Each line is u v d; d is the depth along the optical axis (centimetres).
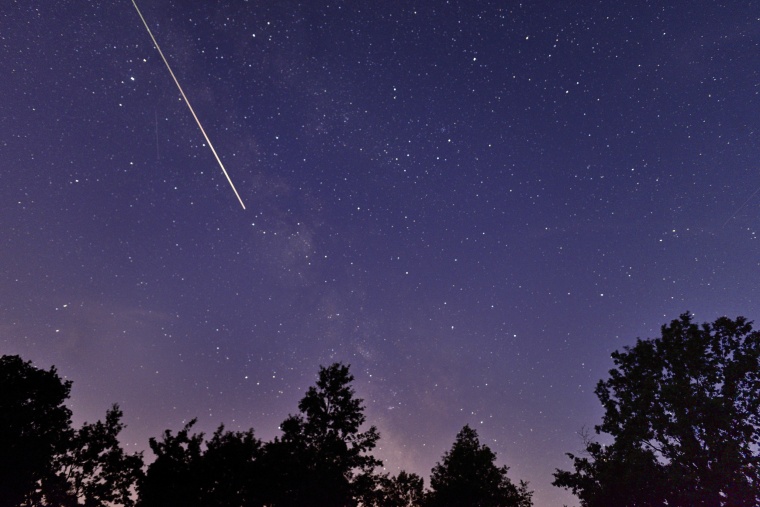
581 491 2044
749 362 1794
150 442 1930
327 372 2305
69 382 1991
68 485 1888
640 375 2072
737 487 1591
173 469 1866
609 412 2116
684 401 1767
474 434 2612
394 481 2430
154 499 1830
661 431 1877
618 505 1905
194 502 1845
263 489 1888
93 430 1945
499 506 2364
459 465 2453
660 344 2056
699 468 1755
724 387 1838
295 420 2181
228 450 1939
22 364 1941
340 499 1984
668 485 1762
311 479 1933
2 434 1769
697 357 1906
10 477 1756
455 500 2345
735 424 1745
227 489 1892
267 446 2006
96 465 1912
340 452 2086
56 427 1908
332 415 2198
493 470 2445
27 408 1864
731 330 1934
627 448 1970
